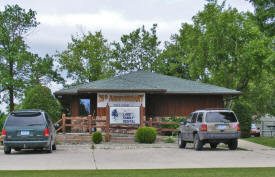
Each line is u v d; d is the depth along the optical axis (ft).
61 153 57.31
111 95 88.33
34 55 161.99
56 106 102.83
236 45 132.16
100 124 90.58
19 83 153.48
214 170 35.29
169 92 94.63
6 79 150.00
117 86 90.58
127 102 87.97
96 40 173.88
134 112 79.10
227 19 130.11
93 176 31.04
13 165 41.45
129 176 30.96
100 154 54.80
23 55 153.69
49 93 102.63
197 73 142.51
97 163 42.98
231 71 136.46
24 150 66.54
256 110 172.96
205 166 39.78
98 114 89.45
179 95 99.71
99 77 172.65
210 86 102.06
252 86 149.38
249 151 59.36
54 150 63.57
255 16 69.82
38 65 159.74
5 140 56.70
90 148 67.05
